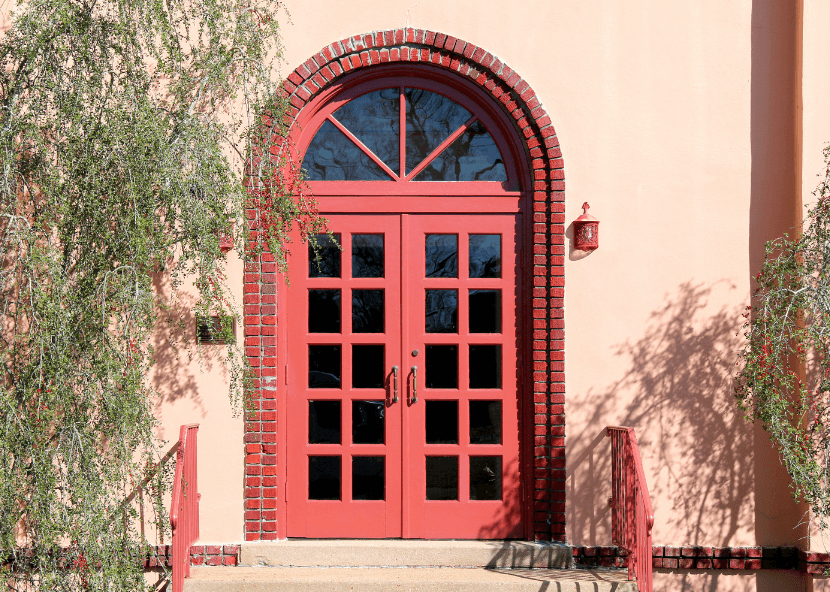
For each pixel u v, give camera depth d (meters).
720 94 5.28
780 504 5.12
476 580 4.60
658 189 5.26
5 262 4.64
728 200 5.25
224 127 4.84
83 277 4.30
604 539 5.10
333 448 5.25
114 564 4.18
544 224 5.27
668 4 5.30
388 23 5.29
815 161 5.09
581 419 5.18
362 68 5.34
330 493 5.25
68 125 4.42
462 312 5.32
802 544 5.03
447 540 5.21
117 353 4.23
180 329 5.12
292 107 5.25
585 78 5.29
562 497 5.14
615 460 5.01
